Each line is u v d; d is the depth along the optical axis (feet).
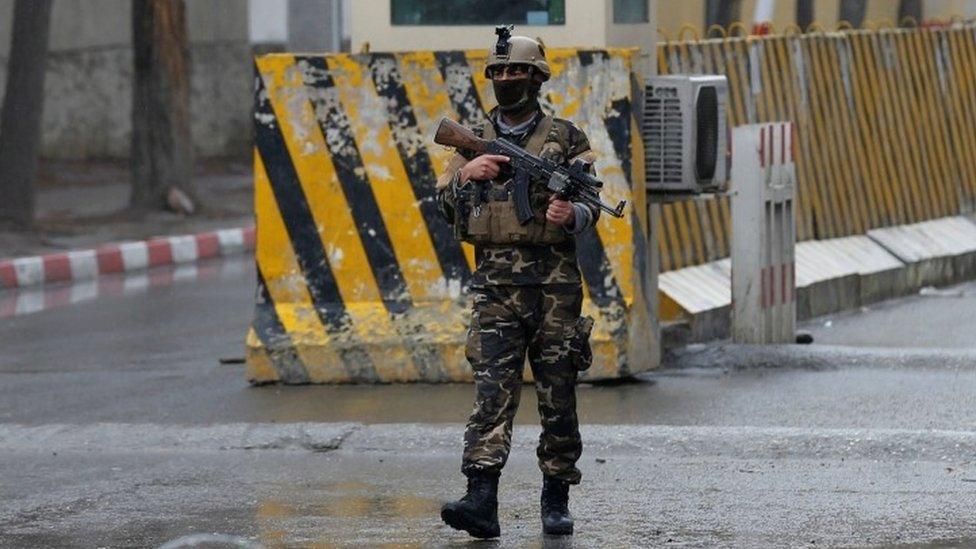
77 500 55.42
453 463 60.03
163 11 171.53
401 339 71.56
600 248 70.28
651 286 72.95
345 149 71.77
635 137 70.03
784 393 68.39
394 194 71.56
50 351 90.48
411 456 61.46
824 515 51.16
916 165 114.21
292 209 72.38
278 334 72.49
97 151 217.56
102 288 125.59
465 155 49.03
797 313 91.45
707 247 88.17
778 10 141.38
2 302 117.91
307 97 71.82
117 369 82.02
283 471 59.26
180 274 134.62
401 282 71.97
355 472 58.85
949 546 47.39
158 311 108.47
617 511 52.13
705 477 56.75
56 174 205.26
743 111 92.84
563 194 47.42
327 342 71.97
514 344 48.52
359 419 65.41
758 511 51.80
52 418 68.59
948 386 69.15
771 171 77.30
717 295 84.74
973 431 60.18
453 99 70.64
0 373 82.12
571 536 49.14
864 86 107.76
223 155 231.91
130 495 55.98
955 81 120.57
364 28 72.84
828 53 103.40
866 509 51.80
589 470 58.13
